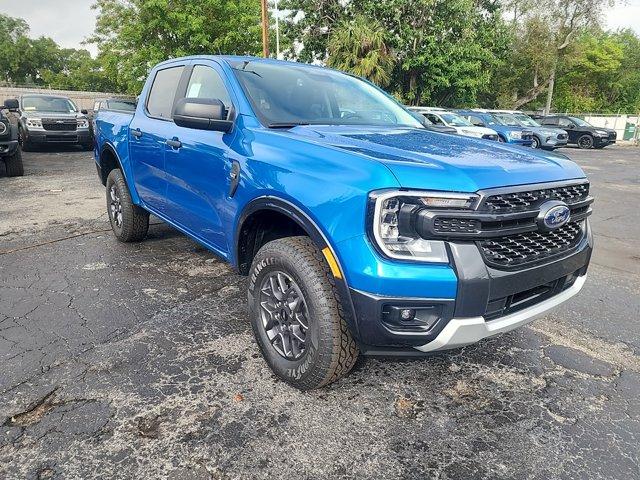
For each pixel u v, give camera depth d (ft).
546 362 10.00
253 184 8.89
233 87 10.61
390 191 6.79
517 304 7.91
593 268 16.25
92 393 8.45
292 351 8.61
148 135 13.48
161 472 6.73
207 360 9.65
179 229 12.89
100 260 15.43
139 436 7.43
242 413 8.05
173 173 12.19
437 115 50.96
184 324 11.17
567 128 78.13
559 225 7.71
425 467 7.01
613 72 151.12
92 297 12.53
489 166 7.55
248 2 70.13
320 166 7.76
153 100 14.33
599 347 10.68
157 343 10.27
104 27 73.20
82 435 7.40
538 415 8.27
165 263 15.28
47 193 26.58
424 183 6.85
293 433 7.62
